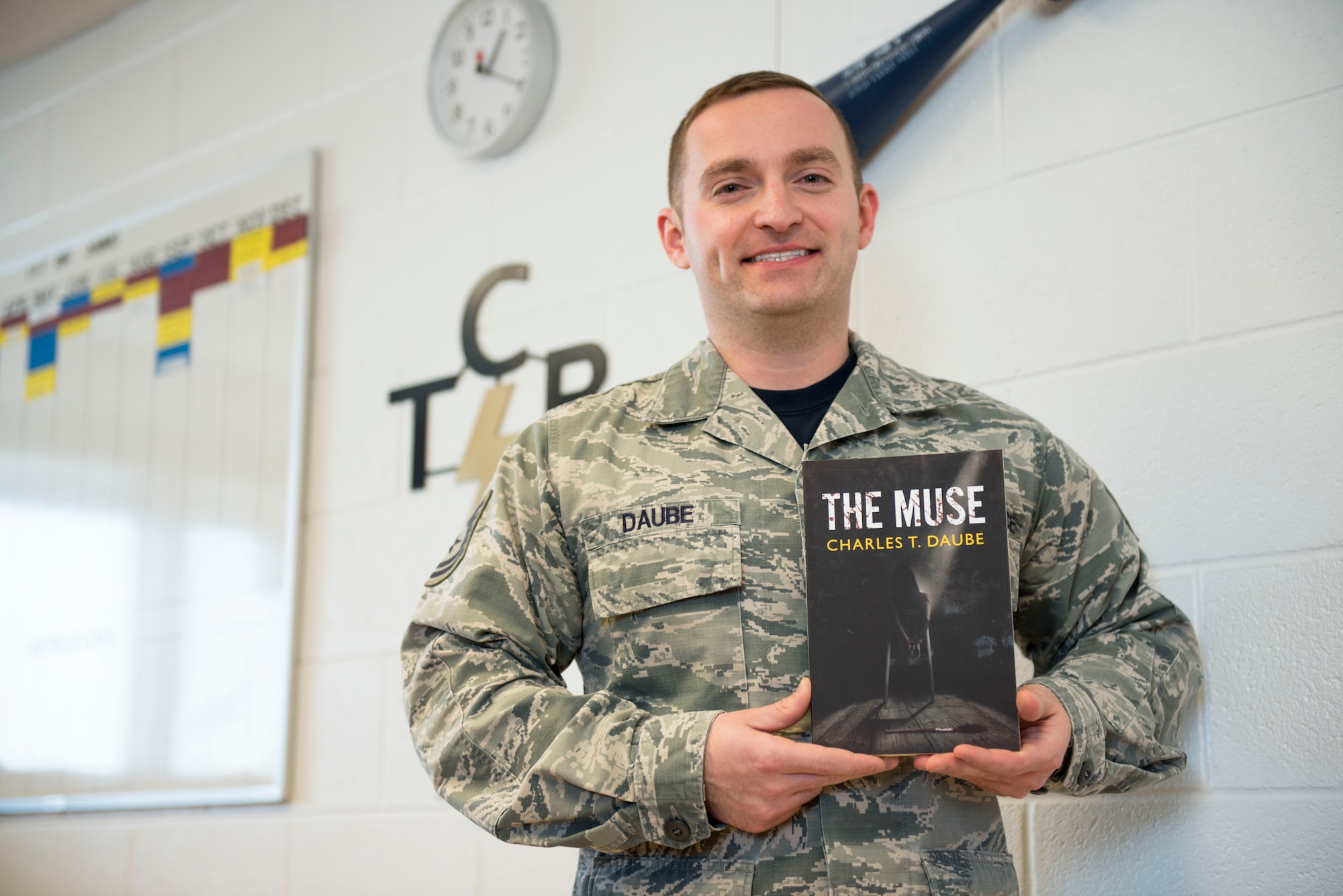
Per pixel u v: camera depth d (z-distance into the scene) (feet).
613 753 3.47
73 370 9.34
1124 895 4.89
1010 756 3.26
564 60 7.36
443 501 7.20
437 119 7.74
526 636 3.91
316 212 8.27
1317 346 4.83
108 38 9.99
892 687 3.33
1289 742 4.64
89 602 8.74
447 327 7.49
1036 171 5.64
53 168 10.10
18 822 8.71
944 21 5.76
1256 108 5.12
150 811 8.02
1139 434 5.17
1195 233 5.18
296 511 7.75
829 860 3.44
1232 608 4.84
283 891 7.25
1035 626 4.25
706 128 4.24
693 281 6.54
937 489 3.44
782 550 3.75
